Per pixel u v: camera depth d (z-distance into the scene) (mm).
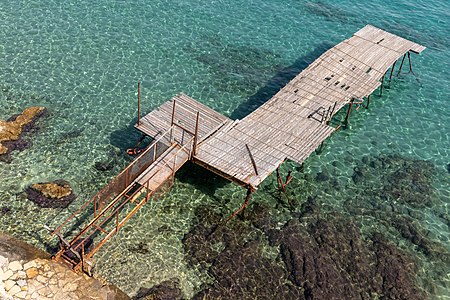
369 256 30344
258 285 28094
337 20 53781
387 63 42656
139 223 30547
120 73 42031
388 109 43188
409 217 33438
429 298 28547
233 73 44312
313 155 37500
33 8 47750
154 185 29234
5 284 25547
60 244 28078
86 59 42844
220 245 30000
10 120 36125
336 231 31672
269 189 34219
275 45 48656
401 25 54438
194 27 49094
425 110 43469
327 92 38656
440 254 31047
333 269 29188
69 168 33469
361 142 39344
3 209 30125
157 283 27562
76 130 36344
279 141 33219
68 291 25953
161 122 33406
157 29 47844
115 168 34062
